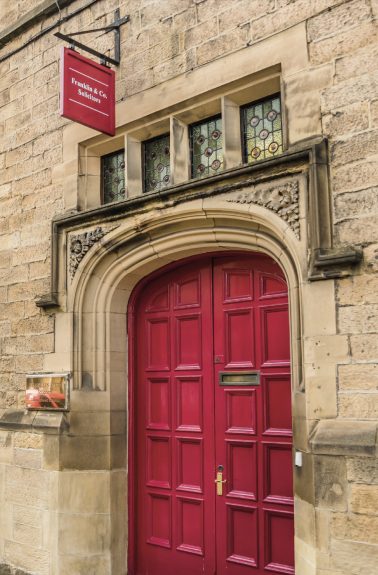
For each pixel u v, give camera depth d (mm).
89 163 5598
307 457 3820
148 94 5000
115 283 5254
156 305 5371
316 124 4012
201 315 5055
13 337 5875
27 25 6172
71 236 5414
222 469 4781
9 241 6082
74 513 5082
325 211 3863
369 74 3828
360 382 3639
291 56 4180
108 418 5176
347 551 3535
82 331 5266
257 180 4227
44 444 5340
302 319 3969
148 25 5090
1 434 5820
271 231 4270
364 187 3762
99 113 4910
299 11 4184
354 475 3562
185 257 5070
